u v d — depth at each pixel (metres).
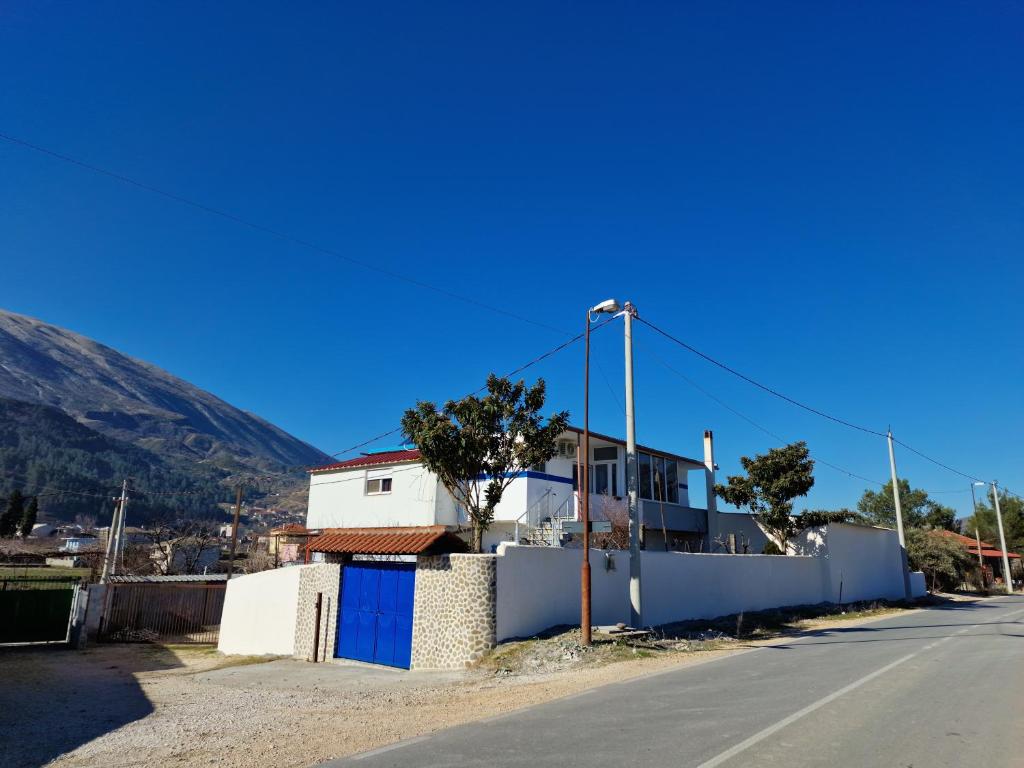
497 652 14.94
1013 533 65.75
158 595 27.31
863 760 6.44
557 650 14.45
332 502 30.53
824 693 9.83
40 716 10.73
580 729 7.93
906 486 66.94
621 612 18.84
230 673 16.53
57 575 42.06
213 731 9.16
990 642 16.77
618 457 31.58
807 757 6.54
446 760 6.84
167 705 11.66
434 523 27.00
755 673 11.95
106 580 28.19
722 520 35.44
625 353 18.83
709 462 35.12
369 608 17.50
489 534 26.98
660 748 6.95
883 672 11.85
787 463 30.58
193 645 25.06
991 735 7.35
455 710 9.81
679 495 35.91
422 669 15.55
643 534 27.36
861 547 34.00
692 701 9.43
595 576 18.25
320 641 18.47
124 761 7.65
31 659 20.67
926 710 8.62
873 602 31.50
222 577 29.50
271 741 8.38
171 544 41.00
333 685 13.77
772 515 30.48
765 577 25.75
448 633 15.49
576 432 28.11
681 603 20.83
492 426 18.22
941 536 49.12
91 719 10.44
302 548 36.50
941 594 44.50
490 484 18.36
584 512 15.61
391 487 28.86
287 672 16.23
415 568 16.59
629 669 12.88
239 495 33.12
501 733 7.90
